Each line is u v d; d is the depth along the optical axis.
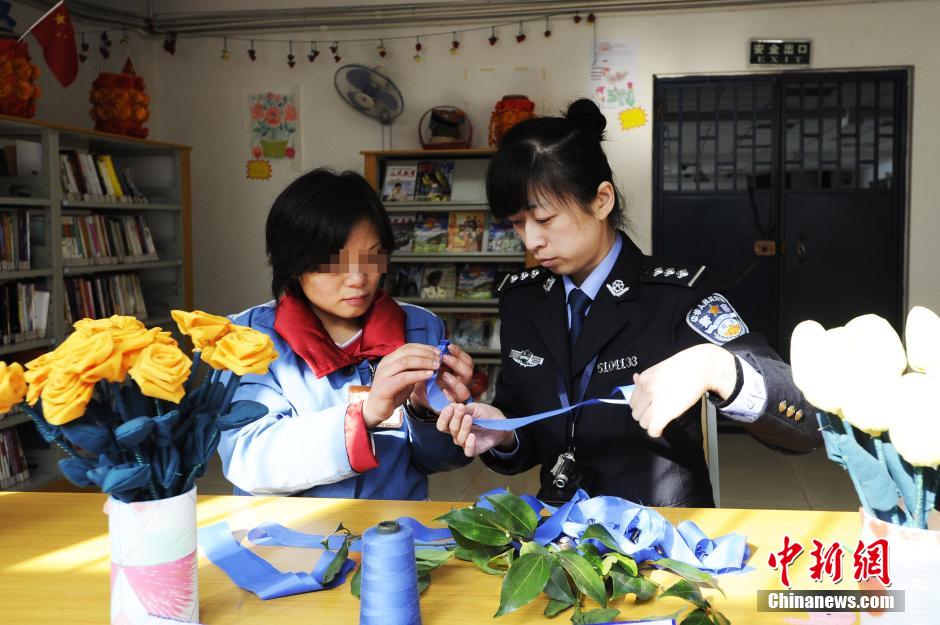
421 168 5.56
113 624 1.01
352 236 1.56
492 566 1.17
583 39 5.48
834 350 0.91
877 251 5.47
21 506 1.51
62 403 0.89
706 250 5.63
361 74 5.47
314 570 1.17
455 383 1.54
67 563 1.24
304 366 1.68
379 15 5.61
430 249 5.48
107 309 4.71
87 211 4.69
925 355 0.92
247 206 5.95
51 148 4.09
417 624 0.96
